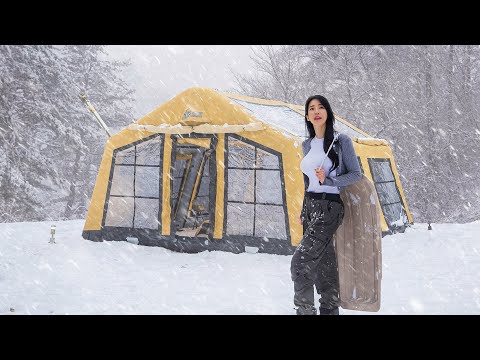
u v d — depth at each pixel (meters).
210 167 9.09
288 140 8.58
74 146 32.66
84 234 10.12
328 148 3.94
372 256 3.95
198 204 10.46
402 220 12.18
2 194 24.59
